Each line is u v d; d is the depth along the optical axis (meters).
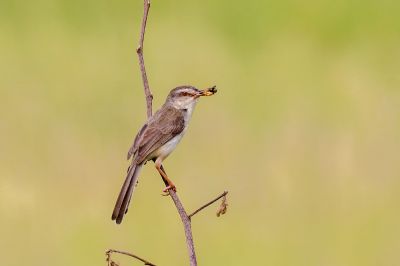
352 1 23.75
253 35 21.03
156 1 22.72
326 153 15.32
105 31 20.88
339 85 18.25
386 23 22.45
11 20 21.45
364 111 17.02
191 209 13.93
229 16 22.02
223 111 16.86
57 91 17.45
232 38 20.77
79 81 18.02
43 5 22.50
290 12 22.69
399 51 20.31
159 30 20.73
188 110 9.42
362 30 21.92
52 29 20.95
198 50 19.58
